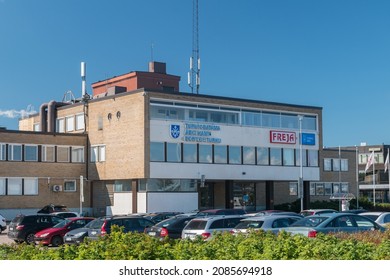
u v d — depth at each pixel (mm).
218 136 56219
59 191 55719
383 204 73438
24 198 53844
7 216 52719
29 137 54656
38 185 54750
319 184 71688
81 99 61375
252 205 62500
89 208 57188
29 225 34156
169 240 15734
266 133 59594
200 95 55406
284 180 60438
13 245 15008
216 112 56500
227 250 13086
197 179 54688
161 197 52688
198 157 54750
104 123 55844
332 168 73188
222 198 59219
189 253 12891
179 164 53438
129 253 12484
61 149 56281
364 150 102312
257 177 58469
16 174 53688
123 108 53906
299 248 12727
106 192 56188
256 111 59188
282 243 13344
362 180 102125
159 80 73750
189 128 54375
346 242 13305
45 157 55375
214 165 55688
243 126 58031
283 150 60719
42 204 54812
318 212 35281
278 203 65625
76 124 59094
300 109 62375
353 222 21266
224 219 23688
